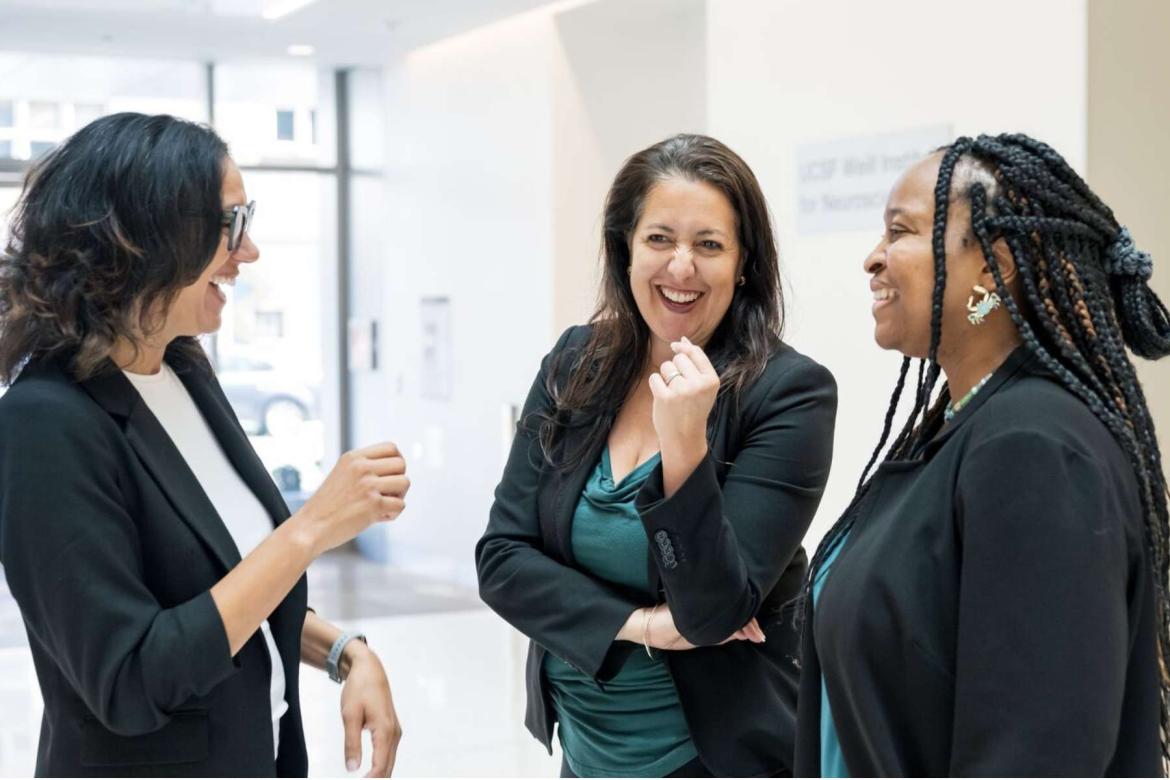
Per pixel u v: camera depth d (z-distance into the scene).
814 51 5.33
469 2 7.97
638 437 2.15
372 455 1.65
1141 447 1.47
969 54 4.67
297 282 11.10
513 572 2.15
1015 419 1.39
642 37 8.05
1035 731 1.26
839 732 1.52
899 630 1.42
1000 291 1.46
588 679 2.10
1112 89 4.33
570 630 2.05
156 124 1.62
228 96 10.61
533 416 2.28
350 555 11.03
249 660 1.70
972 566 1.35
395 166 10.26
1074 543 1.29
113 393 1.63
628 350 2.20
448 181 9.43
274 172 10.92
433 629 7.47
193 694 1.57
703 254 2.05
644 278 2.07
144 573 1.62
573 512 2.13
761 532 1.97
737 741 1.99
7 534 1.50
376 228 10.66
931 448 1.52
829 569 1.61
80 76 10.03
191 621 1.52
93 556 1.50
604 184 8.16
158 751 1.60
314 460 11.24
